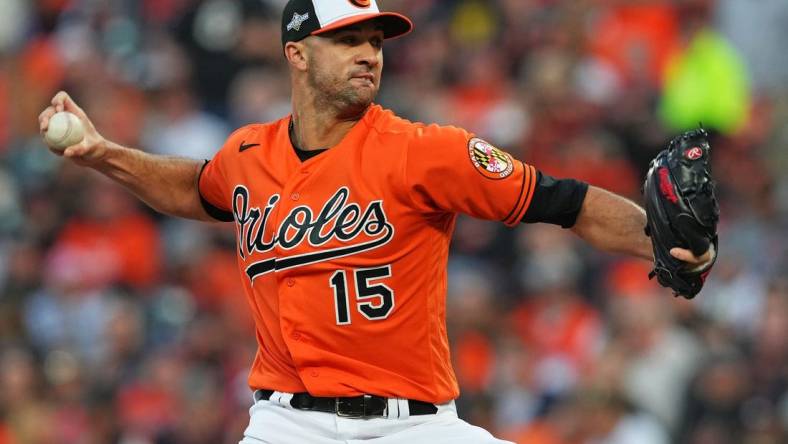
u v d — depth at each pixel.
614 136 47.38
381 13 16.89
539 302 40.34
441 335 17.09
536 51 50.22
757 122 50.88
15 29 54.41
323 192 16.69
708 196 15.85
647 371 36.59
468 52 50.44
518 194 16.38
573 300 40.25
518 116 47.50
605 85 48.91
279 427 17.06
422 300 16.73
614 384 36.06
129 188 18.91
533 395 37.78
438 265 16.89
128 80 49.44
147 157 18.83
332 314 16.59
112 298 41.81
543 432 36.56
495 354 38.28
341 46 16.91
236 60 49.50
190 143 47.25
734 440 36.25
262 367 17.62
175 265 42.81
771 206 46.47
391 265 16.52
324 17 16.81
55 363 38.09
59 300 41.94
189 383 37.75
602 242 16.69
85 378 38.72
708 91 49.84
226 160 17.80
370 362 16.73
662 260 16.20
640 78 50.38
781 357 37.59
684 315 38.84
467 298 38.69
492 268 41.69
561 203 16.53
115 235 43.62
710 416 36.38
